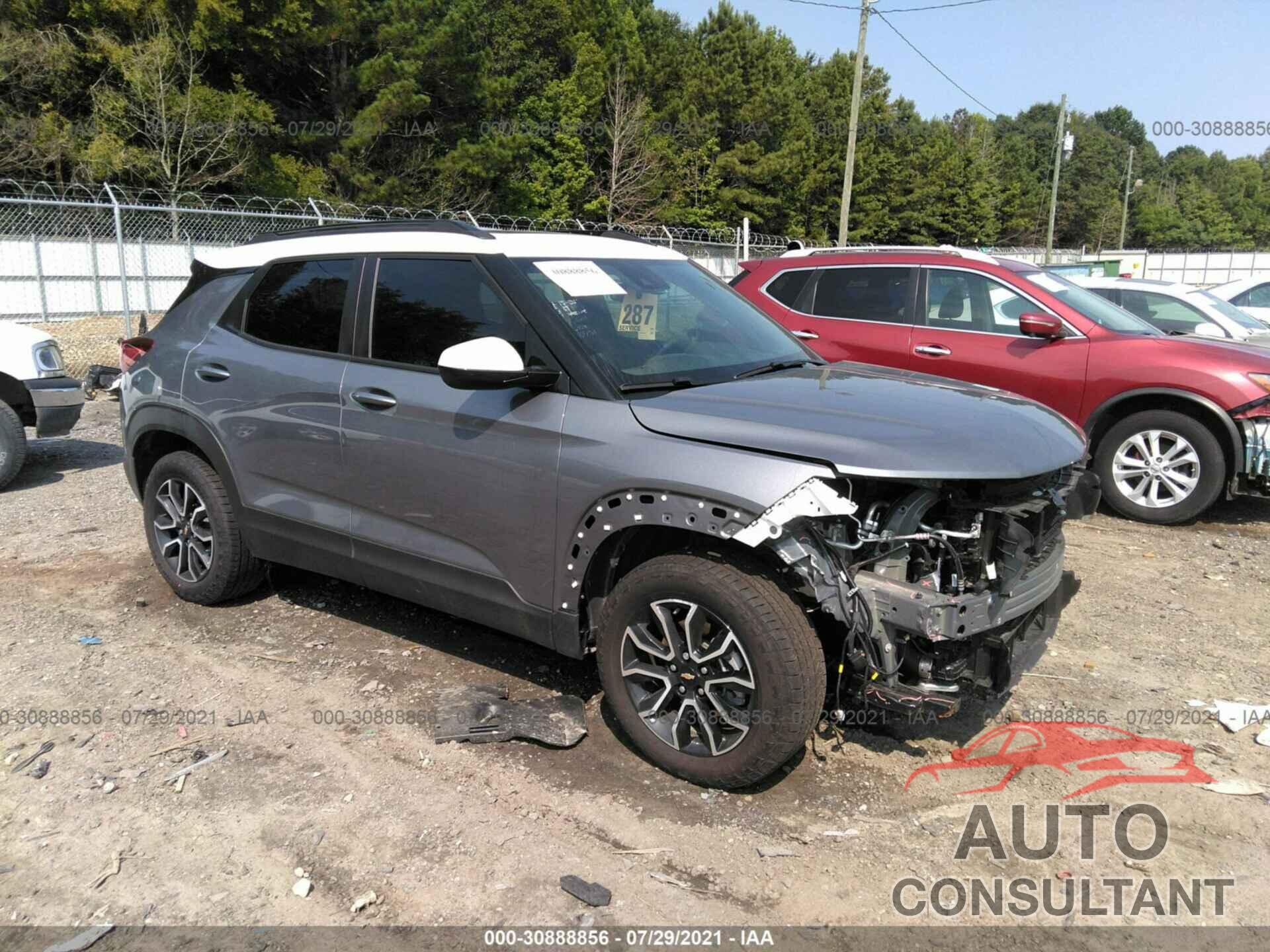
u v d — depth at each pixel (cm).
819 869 292
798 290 790
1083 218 9106
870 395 354
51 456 888
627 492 323
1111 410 686
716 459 308
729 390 350
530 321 360
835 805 325
